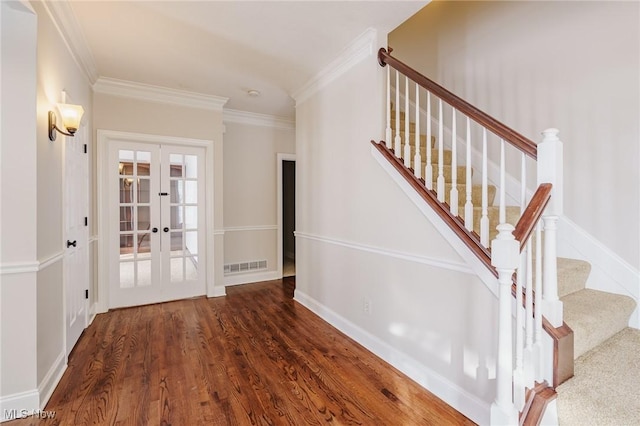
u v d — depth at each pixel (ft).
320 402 6.05
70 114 7.07
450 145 10.26
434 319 6.40
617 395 4.49
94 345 8.43
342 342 8.77
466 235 5.73
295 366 7.41
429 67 11.05
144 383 6.63
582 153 7.12
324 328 9.77
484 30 9.24
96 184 10.90
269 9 7.02
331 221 10.13
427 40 11.11
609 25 6.66
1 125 5.50
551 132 4.68
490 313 5.29
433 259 6.35
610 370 5.04
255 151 15.69
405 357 7.13
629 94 6.40
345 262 9.41
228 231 14.98
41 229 5.98
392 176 7.43
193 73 10.45
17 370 5.57
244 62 9.64
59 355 6.88
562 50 7.45
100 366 7.30
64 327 7.14
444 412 5.80
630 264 6.46
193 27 7.75
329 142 10.20
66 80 7.74
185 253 12.80
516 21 8.41
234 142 15.14
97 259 10.92
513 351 5.01
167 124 12.15
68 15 7.08
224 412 5.73
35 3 5.75
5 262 5.48
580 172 7.15
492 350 5.26
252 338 8.97
